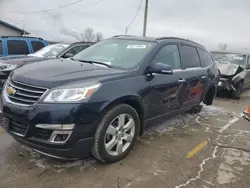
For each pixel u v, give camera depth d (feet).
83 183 9.36
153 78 12.20
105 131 9.98
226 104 25.64
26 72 10.40
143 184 9.57
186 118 18.66
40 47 30.86
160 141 13.76
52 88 9.11
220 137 15.20
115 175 10.02
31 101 9.23
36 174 9.71
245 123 18.65
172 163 11.35
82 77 9.84
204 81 17.62
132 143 11.53
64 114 8.86
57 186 9.09
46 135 9.08
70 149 9.27
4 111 9.84
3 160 10.55
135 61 12.09
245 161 12.12
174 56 14.47
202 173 10.68
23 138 9.37
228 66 28.86
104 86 9.80
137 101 11.30
